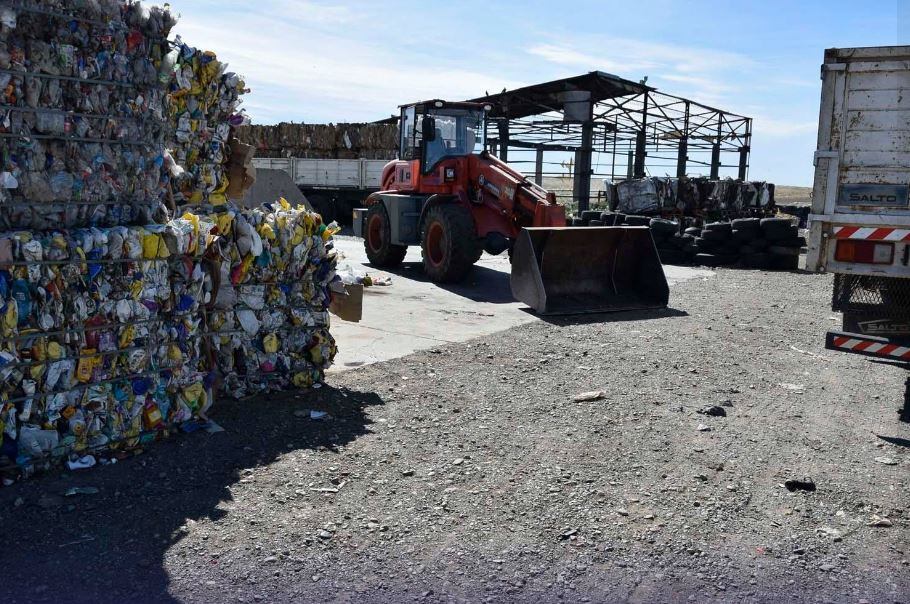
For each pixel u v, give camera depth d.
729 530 4.00
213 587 3.31
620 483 4.56
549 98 30.30
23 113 4.22
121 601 3.18
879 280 6.23
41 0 4.19
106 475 4.41
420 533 3.86
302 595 3.27
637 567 3.60
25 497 4.09
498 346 8.11
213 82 5.80
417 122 13.59
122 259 4.59
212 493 4.23
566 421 5.68
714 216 27.09
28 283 4.23
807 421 5.88
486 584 3.41
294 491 4.29
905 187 5.91
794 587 3.46
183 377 5.07
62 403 4.41
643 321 9.93
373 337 8.39
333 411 5.70
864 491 4.55
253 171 6.24
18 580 3.30
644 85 30.69
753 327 9.71
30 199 4.30
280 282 5.99
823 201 6.19
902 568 3.65
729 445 5.27
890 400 6.53
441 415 5.71
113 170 4.68
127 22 4.64
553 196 11.64
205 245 5.10
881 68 5.90
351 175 24.97
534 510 4.16
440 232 12.70
